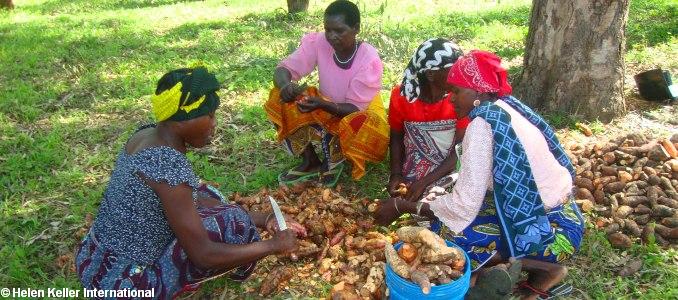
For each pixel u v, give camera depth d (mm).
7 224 3955
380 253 3271
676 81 5734
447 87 3012
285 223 3053
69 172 4559
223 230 2881
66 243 3744
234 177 4504
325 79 4090
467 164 2773
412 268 2715
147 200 2605
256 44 7938
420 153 3850
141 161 2555
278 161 4699
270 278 3254
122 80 6547
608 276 3338
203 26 9250
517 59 6629
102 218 2789
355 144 3904
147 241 2730
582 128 4863
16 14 11828
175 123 2574
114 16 10688
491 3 9844
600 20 4805
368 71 3943
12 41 8852
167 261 2781
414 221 3758
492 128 2730
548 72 5133
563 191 2936
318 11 9914
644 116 5164
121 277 2744
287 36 8359
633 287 3238
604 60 4910
